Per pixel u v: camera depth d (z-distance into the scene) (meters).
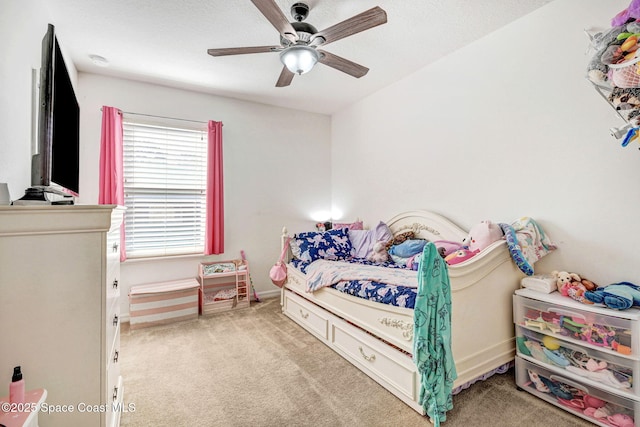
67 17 2.10
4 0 1.35
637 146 1.68
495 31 2.32
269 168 3.92
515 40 2.20
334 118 4.32
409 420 1.57
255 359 2.22
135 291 2.85
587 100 1.86
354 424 1.55
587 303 1.62
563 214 1.98
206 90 3.42
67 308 1.00
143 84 3.18
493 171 2.37
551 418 1.58
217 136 3.45
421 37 2.41
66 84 1.57
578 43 1.88
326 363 2.16
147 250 3.21
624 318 1.45
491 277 1.89
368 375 1.99
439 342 1.52
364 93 3.59
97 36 2.35
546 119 2.05
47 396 0.98
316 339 2.57
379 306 1.89
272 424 1.55
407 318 1.71
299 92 3.52
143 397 1.78
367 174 3.72
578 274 1.91
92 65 2.81
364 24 1.67
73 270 1.01
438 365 1.51
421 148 2.99
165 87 3.28
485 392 1.81
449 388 1.54
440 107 2.78
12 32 1.44
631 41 1.12
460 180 2.62
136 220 3.16
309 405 1.70
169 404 1.71
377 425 1.54
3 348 0.93
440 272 1.55
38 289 0.97
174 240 3.35
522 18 2.16
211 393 1.81
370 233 3.29
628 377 1.46
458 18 2.16
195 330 2.78
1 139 1.31
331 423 1.56
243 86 3.32
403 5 2.01
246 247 3.75
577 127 1.90
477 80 2.46
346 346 2.21
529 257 1.93
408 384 1.69
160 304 2.90
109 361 1.19
